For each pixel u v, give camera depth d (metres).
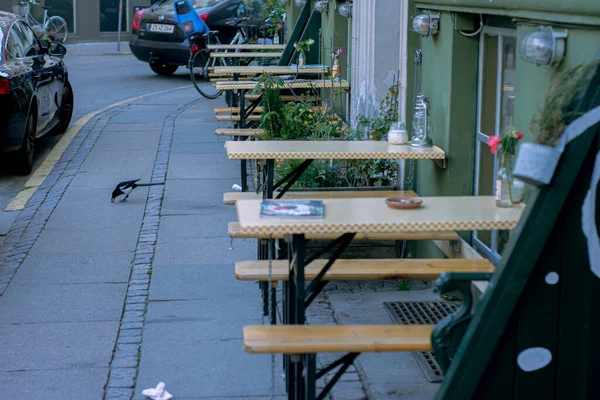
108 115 14.52
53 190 9.66
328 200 4.44
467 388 3.66
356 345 3.84
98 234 7.96
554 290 3.64
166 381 5.02
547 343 3.68
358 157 5.98
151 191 9.45
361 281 6.68
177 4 15.89
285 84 10.03
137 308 6.16
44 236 7.94
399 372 5.05
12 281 6.76
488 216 4.19
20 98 10.11
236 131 9.42
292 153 5.94
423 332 4.01
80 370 5.16
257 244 7.24
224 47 14.39
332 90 9.74
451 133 6.07
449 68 6.03
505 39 5.52
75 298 6.37
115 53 25.19
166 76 19.94
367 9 8.49
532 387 3.72
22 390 4.91
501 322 3.61
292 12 15.22
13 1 24.97
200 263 7.12
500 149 4.52
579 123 3.49
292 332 3.98
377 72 8.29
